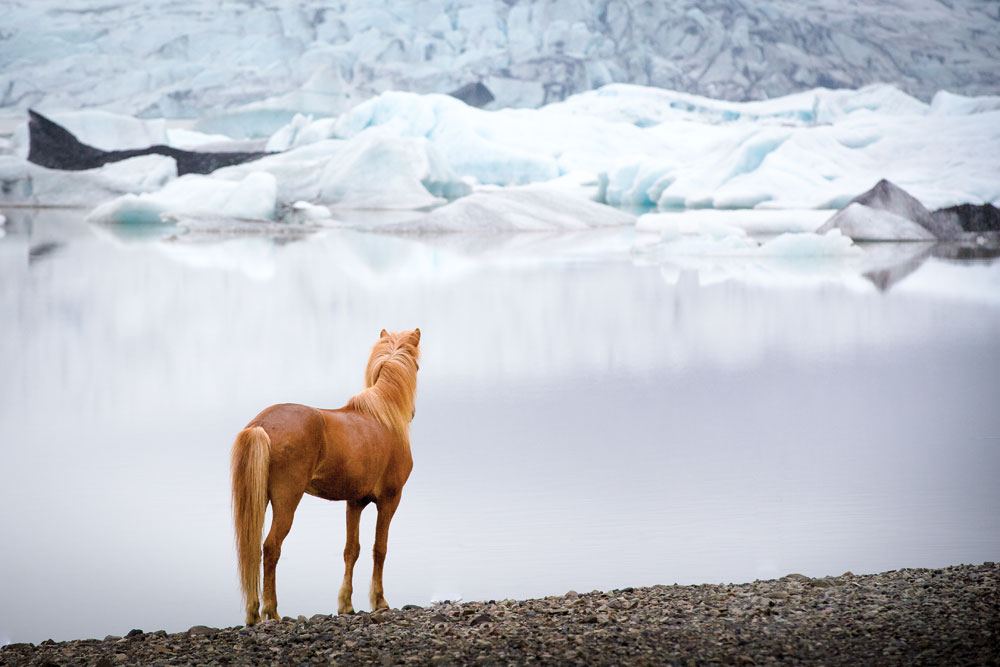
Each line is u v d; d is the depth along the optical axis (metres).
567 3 185.00
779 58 177.88
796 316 30.42
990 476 12.68
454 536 10.24
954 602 6.71
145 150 101.44
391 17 185.62
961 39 186.38
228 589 8.84
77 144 101.38
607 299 34.28
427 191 93.06
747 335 26.69
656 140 118.75
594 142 117.62
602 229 74.88
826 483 12.37
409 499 11.66
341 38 183.50
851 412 17.03
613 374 20.91
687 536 10.23
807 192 82.44
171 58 180.50
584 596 7.60
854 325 28.52
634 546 9.90
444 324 28.36
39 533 10.42
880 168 84.56
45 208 86.81
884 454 13.97
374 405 7.61
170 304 32.44
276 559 6.88
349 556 7.76
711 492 11.96
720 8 184.88
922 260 51.00
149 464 13.41
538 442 14.74
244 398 18.27
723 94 173.50
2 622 8.09
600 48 179.12
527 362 22.41
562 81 170.75
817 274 43.69
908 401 18.02
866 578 7.72
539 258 50.47
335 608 8.34
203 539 10.20
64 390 19.02
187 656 6.05
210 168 100.75
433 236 66.62
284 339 25.61
